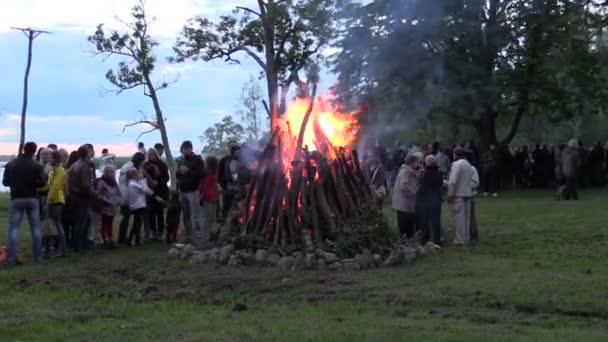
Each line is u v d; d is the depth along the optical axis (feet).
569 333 25.16
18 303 31.94
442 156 79.15
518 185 105.40
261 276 37.06
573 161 79.61
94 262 42.93
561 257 41.27
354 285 34.30
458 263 39.60
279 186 41.75
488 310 29.01
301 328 26.35
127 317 29.14
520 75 102.99
